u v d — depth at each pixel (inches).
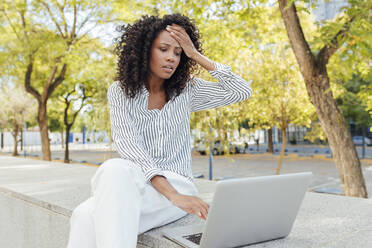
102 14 408.2
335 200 114.5
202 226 74.2
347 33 194.7
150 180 66.5
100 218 57.3
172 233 69.1
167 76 74.9
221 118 285.6
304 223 84.1
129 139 70.7
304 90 396.5
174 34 73.9
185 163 81.0
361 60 228.5
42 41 422.0
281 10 226.2
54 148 1472.7
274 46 402.9
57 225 102.2
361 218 88.7
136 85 74.6
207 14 282.2
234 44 338.3
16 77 541.0
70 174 211.0
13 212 116.8
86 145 1760.6
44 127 522.3
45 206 115.4
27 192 137.7
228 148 297.1
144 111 76.3
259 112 404.8
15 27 468.4
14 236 109.2
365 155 846.5
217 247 60.9
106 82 404.8
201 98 86.2
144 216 70.7
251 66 389.7
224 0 263.1
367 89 236.4
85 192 136.5
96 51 438.3
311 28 357.7
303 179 65.6
